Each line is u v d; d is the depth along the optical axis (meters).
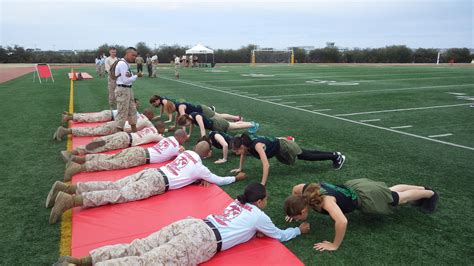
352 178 4.87
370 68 36.31
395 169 5.20
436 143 6.58
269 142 4.63
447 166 5.33
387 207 3.49
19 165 5.38
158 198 4.08
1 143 6.60
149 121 7.40
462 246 3.24
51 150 6.16
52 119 8.92
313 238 3.40
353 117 9.10
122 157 5.01
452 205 4.07
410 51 53.88
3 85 17.94
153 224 3.52
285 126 8.06
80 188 3.92
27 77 23.44
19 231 3.46
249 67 40.03
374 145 6.46
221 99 12.52
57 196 3.61
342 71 30.39
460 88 15.79
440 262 2.99
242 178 4.79
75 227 3.45
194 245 2.76
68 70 32.94
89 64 51.03
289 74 26.41
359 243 3.29
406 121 8.56
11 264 2.93
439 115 9.29
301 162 5.58
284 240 3.32
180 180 4.27
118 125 6.87
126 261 2.53
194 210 3.80
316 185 3.26
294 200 3.27
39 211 3.88
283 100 12.24
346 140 6.82
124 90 6.74
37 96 13.34
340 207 3.29
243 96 13.37
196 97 13.02
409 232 3.49
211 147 5.85
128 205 3.90
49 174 5.00
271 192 4.43
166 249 2.65
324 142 6.66
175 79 21.77
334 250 3.16
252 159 5.73
